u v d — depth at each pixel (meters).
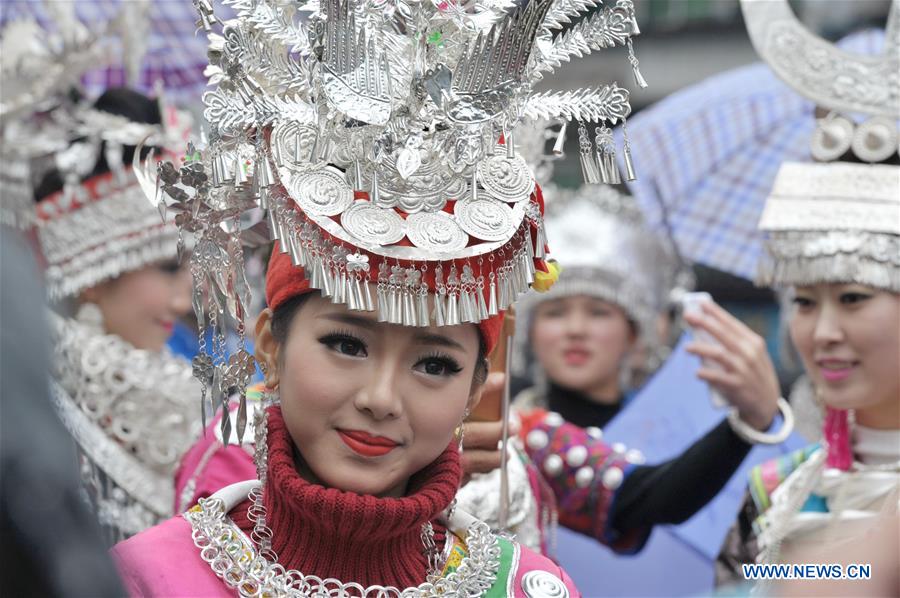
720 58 10.25
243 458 3.81
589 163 2.70
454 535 2.87
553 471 4.98
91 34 5.21
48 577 1.52
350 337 2.56
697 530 5.53
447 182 2.58
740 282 9.62
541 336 6.38
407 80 2.57
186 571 2.59
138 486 4.71
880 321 4.09
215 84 2.58
